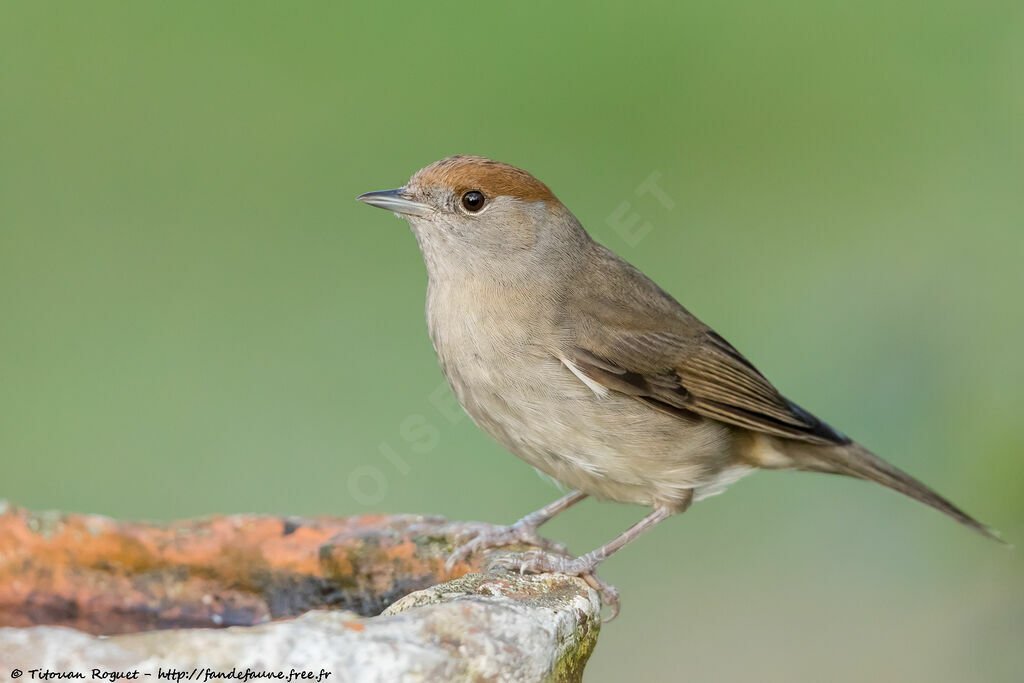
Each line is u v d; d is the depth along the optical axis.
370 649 4.94
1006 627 10.52
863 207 13.73
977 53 14.16
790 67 15.49
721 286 13.27
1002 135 13.25
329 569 7.60
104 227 13.93
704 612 11.47
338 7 15.80
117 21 15.74
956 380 10.23
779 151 14.68
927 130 14.45
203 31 15.80
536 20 15.80
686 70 15.49
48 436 12.20
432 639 5.20
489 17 15.82
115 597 7.43
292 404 12.20
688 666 11.12
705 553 11.91
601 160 14.57
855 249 12.83
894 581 11.04
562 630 5.86
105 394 12.46
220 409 12.24
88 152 14.45
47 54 15.38
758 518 11.85
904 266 11.29
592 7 15.77
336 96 15.20
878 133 14.57
